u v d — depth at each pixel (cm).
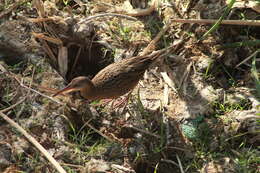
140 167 1013
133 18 1203
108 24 1214
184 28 1201
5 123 989
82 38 1175
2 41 1112
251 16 1190
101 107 1086
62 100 1049
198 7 1223
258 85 1030
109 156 984
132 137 1038
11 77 1055
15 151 940
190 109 1074
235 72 1151
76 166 948
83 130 1034
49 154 930
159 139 1037
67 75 1194
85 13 1239
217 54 1152
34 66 1086
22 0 1198
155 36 1203
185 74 1130
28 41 1127
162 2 1251
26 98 1027
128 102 1094
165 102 1090
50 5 1227
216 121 1052
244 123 1041
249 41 1130
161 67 1149
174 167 1016
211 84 1121
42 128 989
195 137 1035
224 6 1210
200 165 1003
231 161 1002
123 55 1172
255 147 1027
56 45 1165
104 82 1070
